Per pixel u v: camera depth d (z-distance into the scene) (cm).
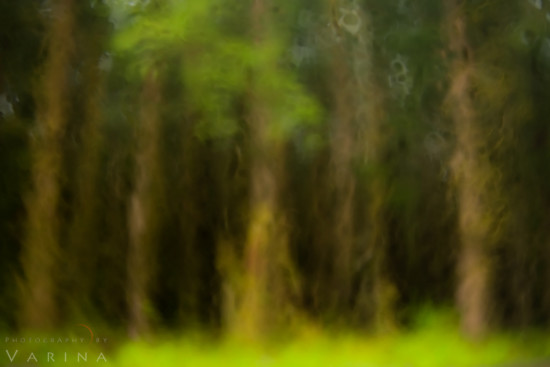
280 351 971
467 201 1048
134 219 1008
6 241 1039
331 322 1016
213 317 1027
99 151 1048
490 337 1012
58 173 1029
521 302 1048
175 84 1004
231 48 945
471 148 1048
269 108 976
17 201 1044
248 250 1003
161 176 1023
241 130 998
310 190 1051
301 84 1007
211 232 1050
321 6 1055
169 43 942
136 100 1016
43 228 1014
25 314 1001
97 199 1043
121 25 1007
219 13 970
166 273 1033
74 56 1052
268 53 968
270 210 1005
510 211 1055
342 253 1045
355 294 1040
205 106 955
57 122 1029
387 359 962
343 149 1045
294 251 1031
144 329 984
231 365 940
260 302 991
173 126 1035
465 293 1031
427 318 1038
